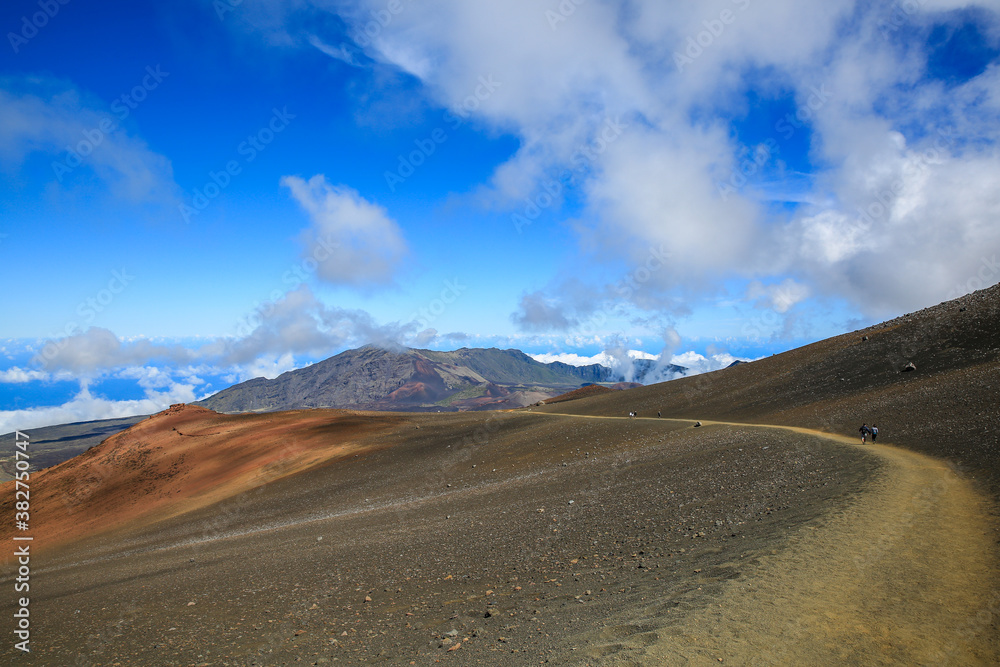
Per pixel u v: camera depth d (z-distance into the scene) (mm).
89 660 13461
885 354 72625
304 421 105250
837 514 14961
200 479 76250
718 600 9461
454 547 21453
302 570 21641
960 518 14312
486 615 11805
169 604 19094
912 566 10773
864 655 7363
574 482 35938
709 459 34812
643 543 16469
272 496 61031
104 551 49344
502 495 36125
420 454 72188
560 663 7848
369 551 23578
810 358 91125
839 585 9914
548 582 13867
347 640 11844
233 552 31375
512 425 86688
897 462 24203
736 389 88625
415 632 11547
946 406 39250
